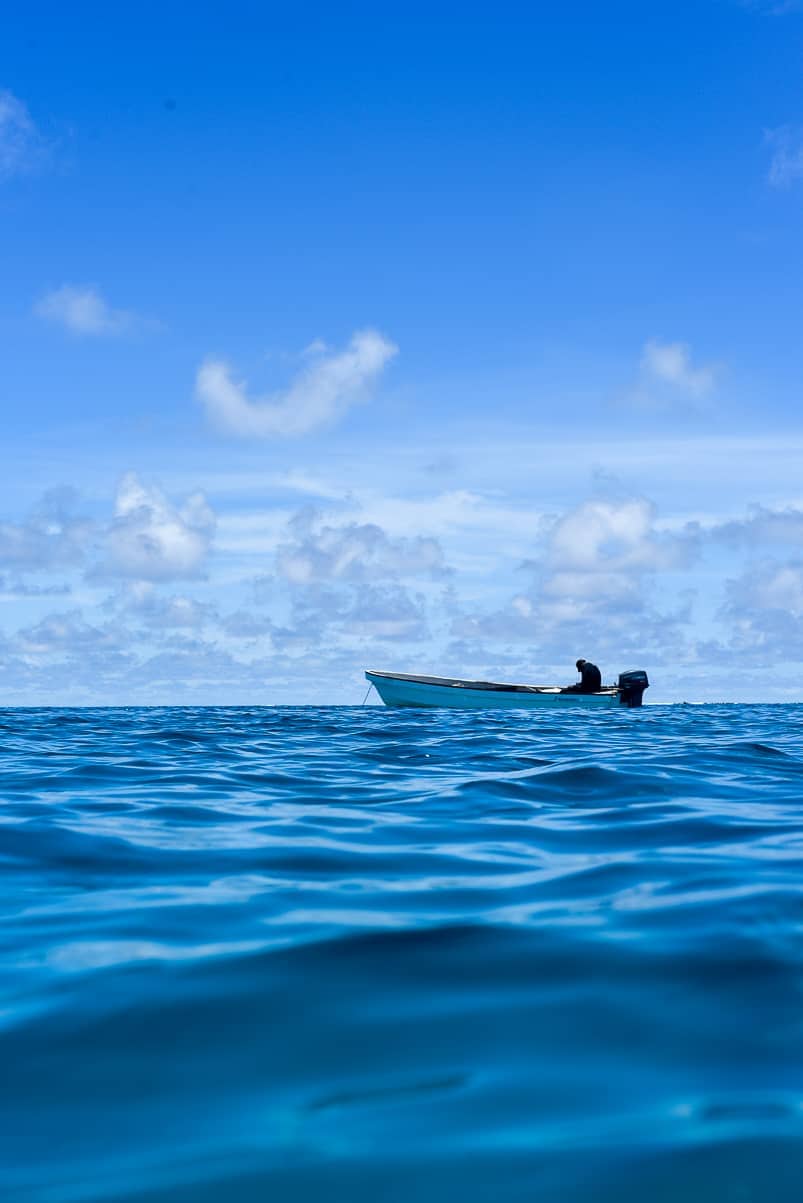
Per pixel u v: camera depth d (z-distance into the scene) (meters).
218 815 6.39
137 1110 2.02
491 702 30.25
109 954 3.10
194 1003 2.64
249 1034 2.43
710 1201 1.66
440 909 3.71
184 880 4.32
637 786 7.84
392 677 31.61
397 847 5.15
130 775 9.08
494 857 4.84
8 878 4.38
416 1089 2.12
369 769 9.65
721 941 3.19
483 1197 1.68
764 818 6.10
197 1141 1.89
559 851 5.02
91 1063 2.25
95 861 4.77
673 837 5.42
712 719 22.55
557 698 29.83
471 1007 2.61
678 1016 2.55
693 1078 2.17
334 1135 1.90
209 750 12.17
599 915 3.56
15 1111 2.01
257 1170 1.77
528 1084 2.13
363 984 2.80
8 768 9.69
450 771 9.30
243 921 3.53
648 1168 1.76
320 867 4.61
